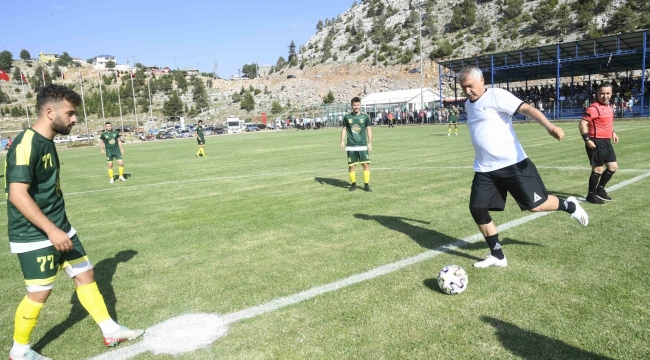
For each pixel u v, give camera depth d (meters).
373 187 9.37
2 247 6.34
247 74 168.75
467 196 7.80
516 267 4.25
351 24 140.12
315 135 38.00
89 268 3.35
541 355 2.78
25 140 2.90
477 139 4.25
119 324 3.57
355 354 2.92
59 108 3.04
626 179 8.08
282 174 12.47
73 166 20.09
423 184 9.28
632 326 3.05
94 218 7.94
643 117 29.06
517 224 5.66
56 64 141.12
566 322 3.15
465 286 3.72
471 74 4.13
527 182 4.12
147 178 13.61
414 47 103.31
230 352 3.05
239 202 8.57
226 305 3.82
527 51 35.69
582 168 9.89
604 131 6.35
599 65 39.72
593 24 78.06
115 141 13.17
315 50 134.75
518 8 94.88
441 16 114.06
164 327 3.48
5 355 3.24
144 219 7.59
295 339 3.16
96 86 120.12
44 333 3.52
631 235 4.96
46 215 3.08
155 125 81.19
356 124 8.88
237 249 5.48
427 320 3.31
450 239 5.32
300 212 7.34
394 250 5.01
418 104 53.41
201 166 16.44
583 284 3.76
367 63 103.56
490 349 2.88
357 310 3.55
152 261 5.20
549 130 3.85
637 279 3.79
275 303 3.78
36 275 3.03
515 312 3.35
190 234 6.37
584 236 5.03
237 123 68.44
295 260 4.89
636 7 76.75
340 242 5.47
